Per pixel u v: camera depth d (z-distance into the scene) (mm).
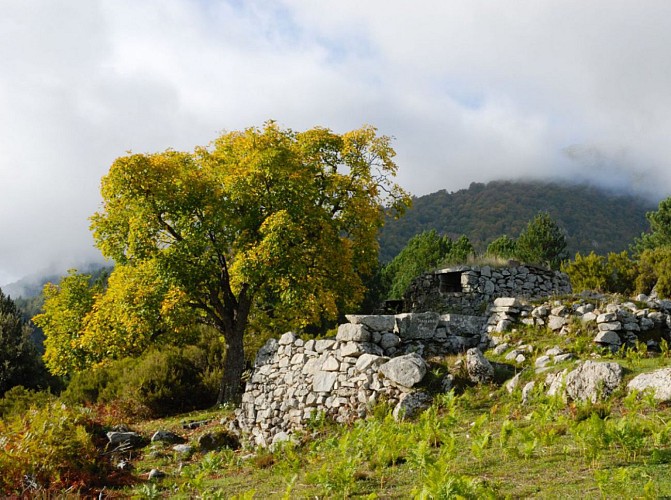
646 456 6797
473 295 20578
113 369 21406
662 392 8453
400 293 42938
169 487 9617
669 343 12695
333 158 21719
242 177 18094
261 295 20422
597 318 13062
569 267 29672
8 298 37812
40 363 33156
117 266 19609
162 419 17766
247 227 18516
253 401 14695
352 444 9516
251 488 8805
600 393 9055
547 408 8523
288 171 18484
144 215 17875
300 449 11234
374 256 21844
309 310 20125
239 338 19484
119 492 9523
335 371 12469
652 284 27938
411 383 10969
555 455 7332
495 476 6895
